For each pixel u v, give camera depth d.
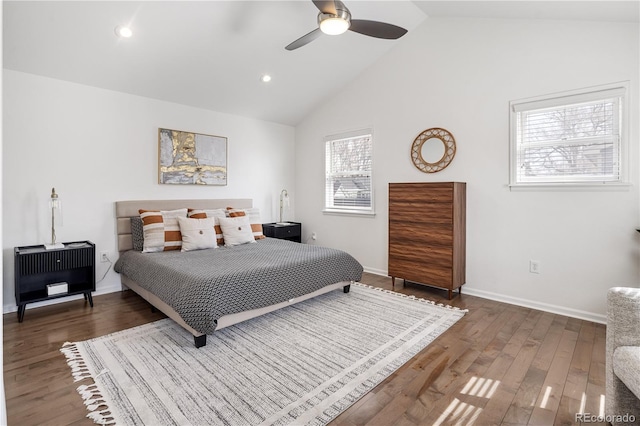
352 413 1.78
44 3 2.61
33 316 3.06
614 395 1.60
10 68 3.11
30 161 3.25
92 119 3.61
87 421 1.71
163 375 2.11
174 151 4.23
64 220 3.46
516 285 3.40
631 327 1.57
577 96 2.97
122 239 3.78
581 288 3.04
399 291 3.81
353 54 4.19
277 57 3.86
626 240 2.81
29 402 1.84
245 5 3.07
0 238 1.39
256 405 1.83
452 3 3.38
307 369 2.19
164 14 2.94
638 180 2.74
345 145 4.98
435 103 3.92
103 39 3.04
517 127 3.34
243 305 2.61
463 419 1.74
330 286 3.48
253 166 5.12
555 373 2.15
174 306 2.52
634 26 2.71
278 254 3.44
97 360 2.28
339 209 5.04
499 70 3.43
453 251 3.45
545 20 3.13
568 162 3.09
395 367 2.21
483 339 2.62
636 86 2.72
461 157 3.72
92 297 3.54
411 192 3.75
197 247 3.72
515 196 3.37
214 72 3.86
